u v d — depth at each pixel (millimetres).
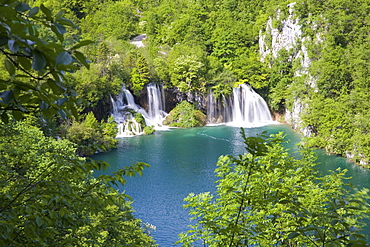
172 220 31578
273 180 14898
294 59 87125
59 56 2836
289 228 12984
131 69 81375
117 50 83438
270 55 95688
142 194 37688
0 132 6738
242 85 87000
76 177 6527
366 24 77875
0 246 5371
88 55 77375
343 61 70875
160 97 83062
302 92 75375
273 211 13375
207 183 40688
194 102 83750
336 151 54812
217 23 113062
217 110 84750
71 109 3873
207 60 92062
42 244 5684
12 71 2965
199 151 55375
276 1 108312
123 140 64688
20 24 2752
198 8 123250
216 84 85375
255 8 122688
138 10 140750
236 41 103875
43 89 3557
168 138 65812
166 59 88438
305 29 83500
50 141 24094
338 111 60281
